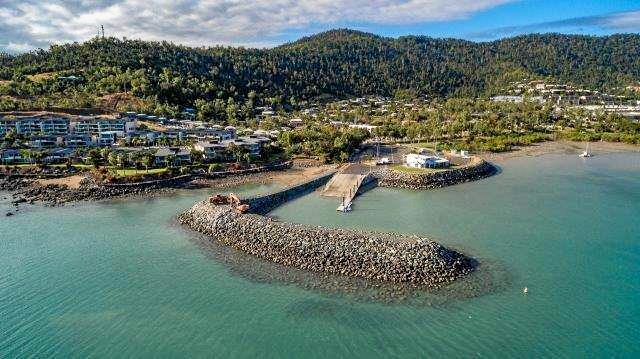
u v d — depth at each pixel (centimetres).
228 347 7019
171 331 7431
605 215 12800
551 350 6838
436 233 11412
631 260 9762
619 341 7038
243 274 9256
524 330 7300
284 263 9638
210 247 10675
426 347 6919
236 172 18538
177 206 14300
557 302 8081
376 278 8825
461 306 7944
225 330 7419
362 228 11850
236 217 11531
